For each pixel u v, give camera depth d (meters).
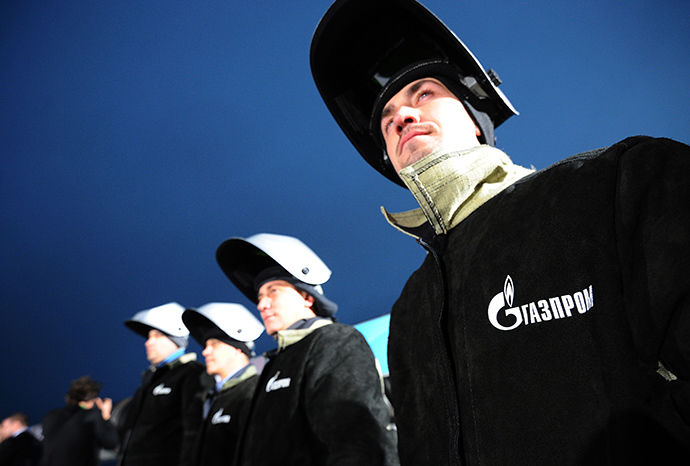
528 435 0.63
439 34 1.07
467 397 0.73
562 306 0.63
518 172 0.92
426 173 0.90
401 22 1.20
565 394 0.60
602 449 0.56
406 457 0.95
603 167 0.64
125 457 3.67
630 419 0.54
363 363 1.88
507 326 0.69
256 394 2.16
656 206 0.56
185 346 4.26
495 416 0.68
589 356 0.59
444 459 0.82
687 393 0.52
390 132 1.10
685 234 0.52
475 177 0.88
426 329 0.91
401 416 1.00
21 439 5.04
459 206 0.88
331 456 1.67
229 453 2.73
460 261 0.82
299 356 2.00
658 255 0.54
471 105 1.07
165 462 3.56
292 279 2.35
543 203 0.70
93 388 4.79
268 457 1.90
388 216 1.09
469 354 0.74
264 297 2.37
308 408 1.84
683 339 0.50
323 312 2.41
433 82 1.08
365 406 1.75
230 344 3.34
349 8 1.22
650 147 0.60
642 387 0.54
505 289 0.71
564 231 0.65
